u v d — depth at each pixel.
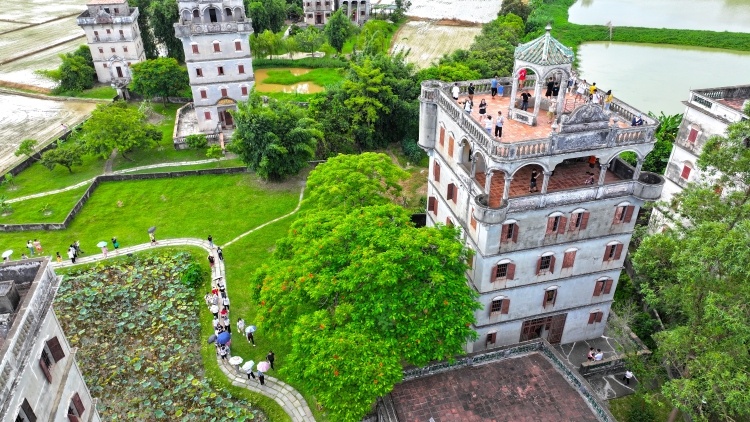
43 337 22.70
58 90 90.81
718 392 27.02
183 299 45.25
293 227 38.75
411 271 31.77
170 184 63.47
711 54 111.25
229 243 52.97
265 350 40.16
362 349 29.33
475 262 35.09
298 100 84.12
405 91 72.69
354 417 28.45
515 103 36.66
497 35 92.31
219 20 71.38
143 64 83.56
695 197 31.36
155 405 35.69
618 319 39.31
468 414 31.59
